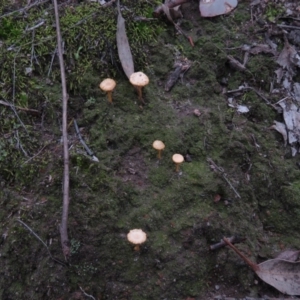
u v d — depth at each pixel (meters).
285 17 0.71
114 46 0.64
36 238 0.54
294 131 0.64
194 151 0.60
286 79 0.67
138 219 0.55
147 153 0.59
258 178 0.60
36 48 0.64
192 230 0.55
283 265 0.55
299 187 0.60
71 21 0.66
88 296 0.53
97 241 0.54
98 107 0.61
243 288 0.55
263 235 0.58
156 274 0.54
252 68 0.67
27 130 0.60
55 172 0.56
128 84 0.63
